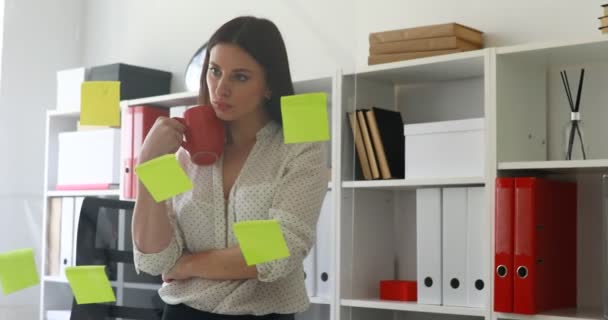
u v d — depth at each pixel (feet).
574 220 7.86
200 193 5.06
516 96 7.69
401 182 8.01
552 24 8.17
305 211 5.00
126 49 12.39
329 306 8.36
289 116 4.96
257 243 4.81
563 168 7.15
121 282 6.15
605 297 6.99
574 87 8.03
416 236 8.72
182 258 5.05
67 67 12.88
